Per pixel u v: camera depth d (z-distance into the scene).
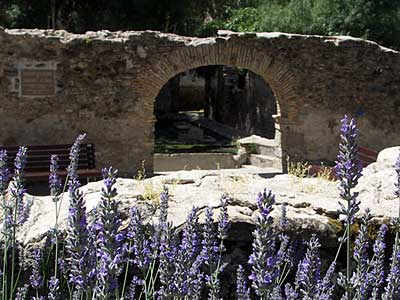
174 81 27.44
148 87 12.62
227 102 24.16
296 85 13.48
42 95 12.09
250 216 4.33
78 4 20.45
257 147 15.74
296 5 18.67
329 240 4.21
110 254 2.03
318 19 18.30
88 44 12.24
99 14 20.30
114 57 12.41
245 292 3.03
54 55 12.10
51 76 12.11
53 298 2.65
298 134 13.70
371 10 18.06
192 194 4.71
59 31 12.28
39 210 4.54
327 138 13.82
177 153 16.75
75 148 3.49
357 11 18.00
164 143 19.47
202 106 31.72
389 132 14.23
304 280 2.67
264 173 13.34
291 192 5.11
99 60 12.34
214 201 4.47
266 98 20.12
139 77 12.55
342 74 13.75
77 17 20.42
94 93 12.38
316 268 2.62
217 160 15.60
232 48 12.98
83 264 2.07
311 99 13.64
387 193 4.76
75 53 12.21
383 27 18.03
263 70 13.28
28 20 19.45
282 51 13.31
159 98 27.38
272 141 15.98
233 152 17.05
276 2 20.55
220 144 19.20
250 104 21.66
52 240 3.66
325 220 4.27
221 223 2.93
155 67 12.61
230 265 4.17
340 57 13.69
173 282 2.51
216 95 25.41
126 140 12.63
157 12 20.14
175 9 20.08
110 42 12.35
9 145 11.94
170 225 2.66
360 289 2.57
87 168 11.59
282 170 13.71
